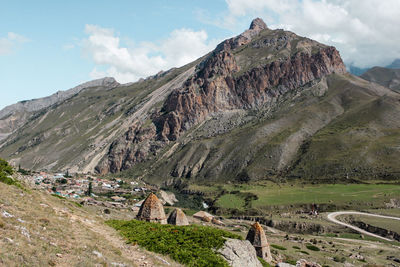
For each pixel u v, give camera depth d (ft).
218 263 79.51
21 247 51.16
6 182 103.24
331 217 368.48
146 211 139.23
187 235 92.68
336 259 207.62
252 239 146.51
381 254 240.12
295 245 254.47
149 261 70.74
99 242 72.18
